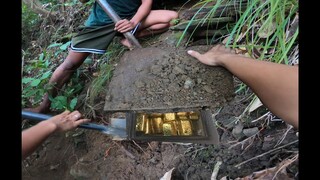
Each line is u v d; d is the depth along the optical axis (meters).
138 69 1.88
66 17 3.42
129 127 1.75
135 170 2.05
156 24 2.46
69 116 1.32
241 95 2.05
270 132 1.87
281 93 1.26
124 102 1.73
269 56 1.98
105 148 2.22
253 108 1.91
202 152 1.94
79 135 2.37
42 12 3.60
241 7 2.24
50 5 3.71
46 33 3.39
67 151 2.37
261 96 1.31
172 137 1.70
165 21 2.44
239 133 1.93
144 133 1.72
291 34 1.93
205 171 1.87
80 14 3.33
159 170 2.00
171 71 1.81
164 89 1.73
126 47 2.60
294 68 1.30
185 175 1.91
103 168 2.14
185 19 2.43
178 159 1.98
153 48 2.07
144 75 1.83
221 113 2.03
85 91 2.65
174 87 1.73
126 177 2.04
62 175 2.31
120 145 2.18
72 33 3.12
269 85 1.28
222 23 2.30
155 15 2.46
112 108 1.72
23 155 1.20
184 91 1.71
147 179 2.00
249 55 1.95
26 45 3.45
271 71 1.31
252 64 1.39
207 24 2.31
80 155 2.31
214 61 1.73
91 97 2.51
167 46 2.26
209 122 1.82
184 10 2.60
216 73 1.74
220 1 2.21
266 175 1.63
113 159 2.14
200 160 1.92
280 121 1.88
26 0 3.61
